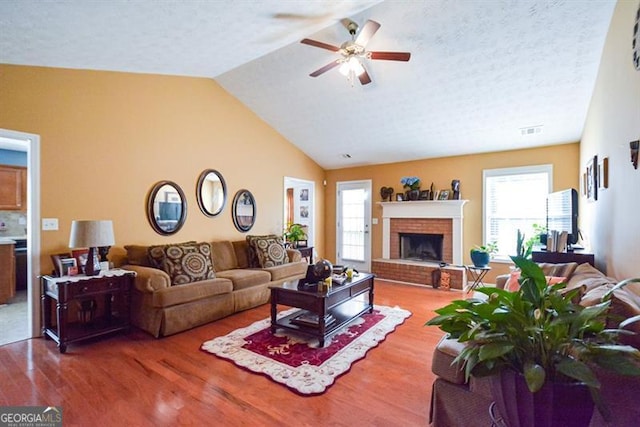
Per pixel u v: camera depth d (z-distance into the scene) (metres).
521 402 1.11
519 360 1.15
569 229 3.53
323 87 4.37
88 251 3.14
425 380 2.35
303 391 2.17
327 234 7.30
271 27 2.78
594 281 2.17
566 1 2.59
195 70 3.96
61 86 3.22
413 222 6.03
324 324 2.92
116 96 3.65
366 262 6.71
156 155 4.04
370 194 6.67
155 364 2.56
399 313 3.87
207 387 2.23
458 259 5.48
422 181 6.01
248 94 4.89
